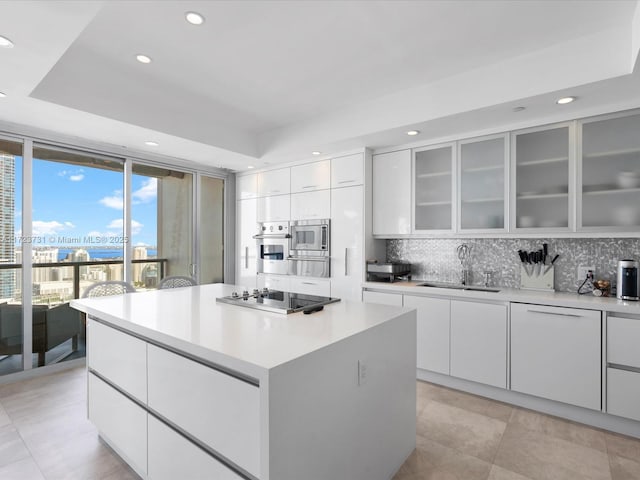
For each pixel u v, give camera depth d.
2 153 3.05
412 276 3.84
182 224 4.45
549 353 2.55
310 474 1.30
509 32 2.14
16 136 3.07
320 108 3.39
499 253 3.31
